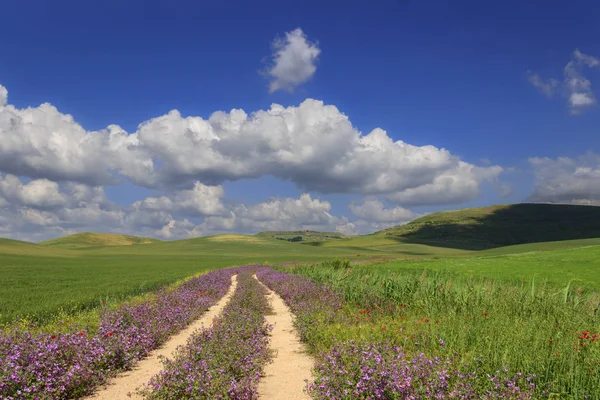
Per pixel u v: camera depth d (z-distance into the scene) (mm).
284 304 22172
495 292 15203
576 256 38000
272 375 9227
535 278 27375
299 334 13305
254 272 52094
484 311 12383
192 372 7434
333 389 6922
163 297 19391
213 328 11953
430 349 9062
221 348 9359
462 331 9398
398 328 10914
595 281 25109
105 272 50781
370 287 18578
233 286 33719
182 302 18547
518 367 7527
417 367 6887
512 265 36062
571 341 8180
